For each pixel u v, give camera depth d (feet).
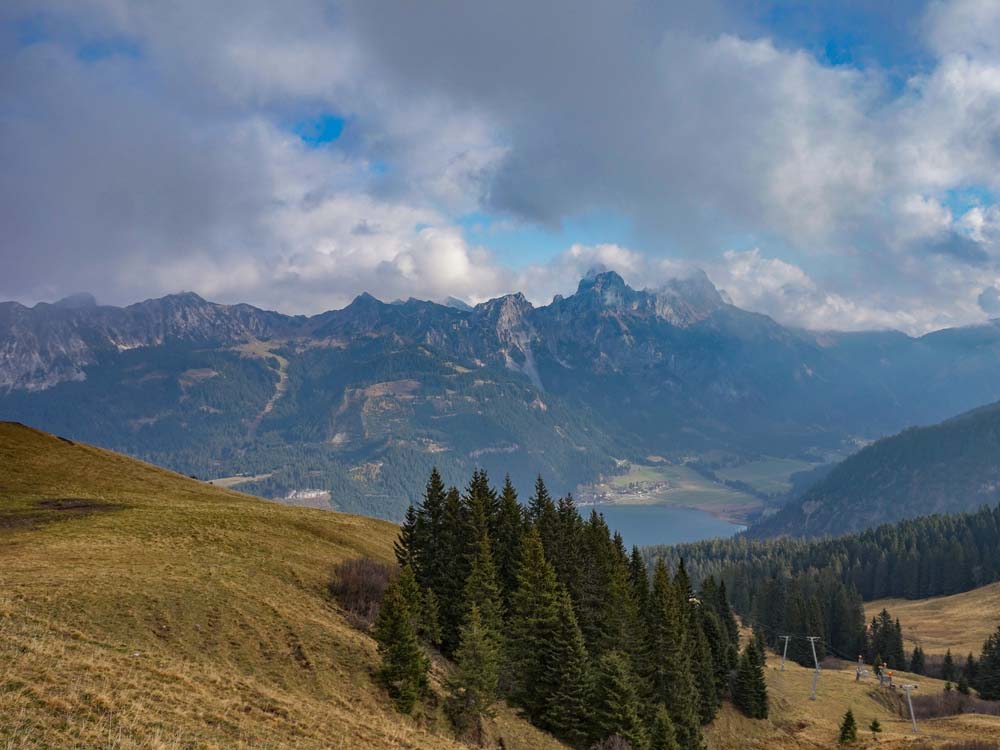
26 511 214.69
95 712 77.10
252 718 95.40
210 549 192.24
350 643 151.53
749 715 284.00
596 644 223.71
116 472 306.14
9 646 89.92
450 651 195.11
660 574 249.55
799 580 643.45
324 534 246.68
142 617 126.62
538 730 174.09
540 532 246.06
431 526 220.02
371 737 107.55
